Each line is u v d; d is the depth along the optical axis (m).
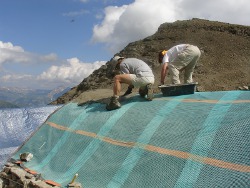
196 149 5.16
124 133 6.62
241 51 35.59
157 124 6.29
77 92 35.25
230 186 4.32
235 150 4.74
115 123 7.07
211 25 42.31
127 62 7.72
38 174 6.82
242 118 5.17
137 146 6.05
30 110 12.46
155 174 5.29
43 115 12.50
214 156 4.87
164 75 7.79
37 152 8.07
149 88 7.40
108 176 5.88
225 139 5.00
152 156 5.64
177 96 7.29
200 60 34.12
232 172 4.48
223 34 40.28
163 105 6.85
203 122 5.63
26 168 7.40
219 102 6.08
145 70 7.52
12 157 8.35
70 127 7.99
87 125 7.64
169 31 42.84
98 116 7.67
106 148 6.59
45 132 8.53
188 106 6.41
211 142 5.10
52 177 6.68
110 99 7.75
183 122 5.94
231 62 33.34
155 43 39.53
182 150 5.32
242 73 30.22
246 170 4.38
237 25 41.28
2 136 11.34
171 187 4.91
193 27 42.66
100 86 31.62
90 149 6.89
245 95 6.03
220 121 5.40
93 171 6.23
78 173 6.41
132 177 5.54
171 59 7.84
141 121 6.64
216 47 37.19
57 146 7.74
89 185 5.92
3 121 11.77
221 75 30.03
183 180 4.88
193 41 39.03
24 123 12.00
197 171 4.85
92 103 8.57
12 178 6.95
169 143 5.65
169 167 5.23
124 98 8.21
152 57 35.84
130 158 5.94
